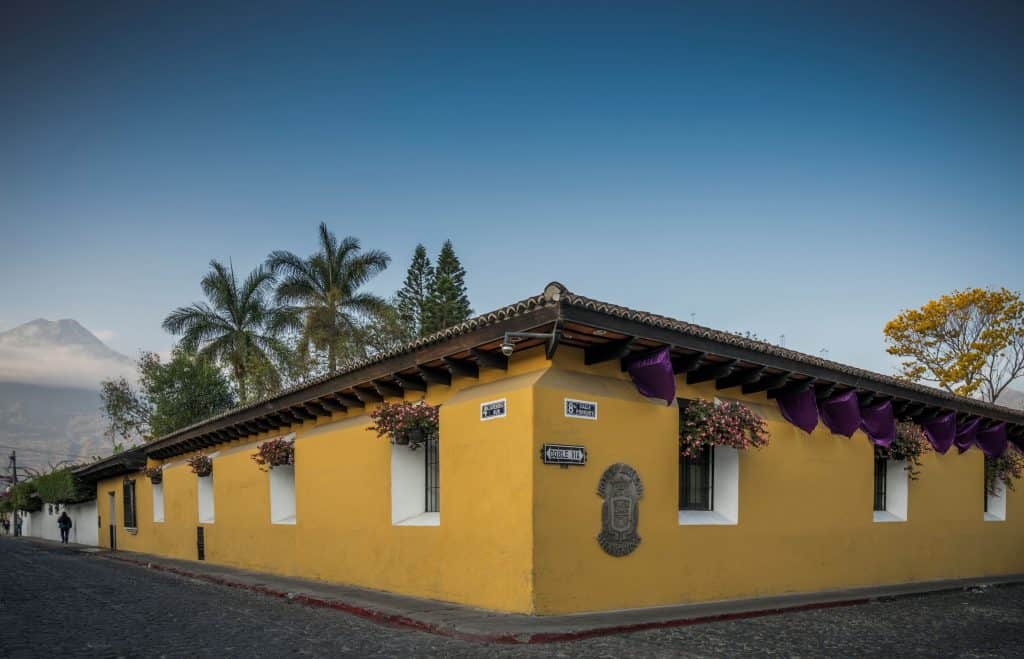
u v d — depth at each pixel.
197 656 7.46
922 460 16.12
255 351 38.12
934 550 16.08
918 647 8.70
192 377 41.97
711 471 12.28
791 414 13.00
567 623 8.66
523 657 7.29
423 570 11.45
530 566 9.16
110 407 44.12
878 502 15.70
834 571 13.56
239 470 18.95
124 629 9.25
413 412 11.59
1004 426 17.73
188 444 23.11
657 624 9.07
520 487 9.43
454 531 10.73
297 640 8.37
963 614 11.66
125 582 15.86
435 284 42.75
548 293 8.86
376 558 12.77
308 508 15.25
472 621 8.85
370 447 13.26
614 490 10.12
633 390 10.77
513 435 9.65
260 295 39.28
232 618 10.21
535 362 10.22
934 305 35.62
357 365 12.80
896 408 15.45
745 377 12.03
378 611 10.05
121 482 30.19
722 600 11.39
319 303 36.28
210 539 20.47
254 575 16.27
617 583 9.99
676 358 11.05
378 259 37.12
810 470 13.39
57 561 23.28
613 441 10.22
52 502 41.38
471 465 10.45
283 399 16.19
